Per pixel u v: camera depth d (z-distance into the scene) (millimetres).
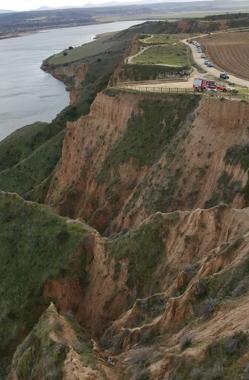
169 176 54812
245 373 17469
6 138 120688
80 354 28656
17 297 45906
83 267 45156
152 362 23906
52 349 30109
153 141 64188
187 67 87812
